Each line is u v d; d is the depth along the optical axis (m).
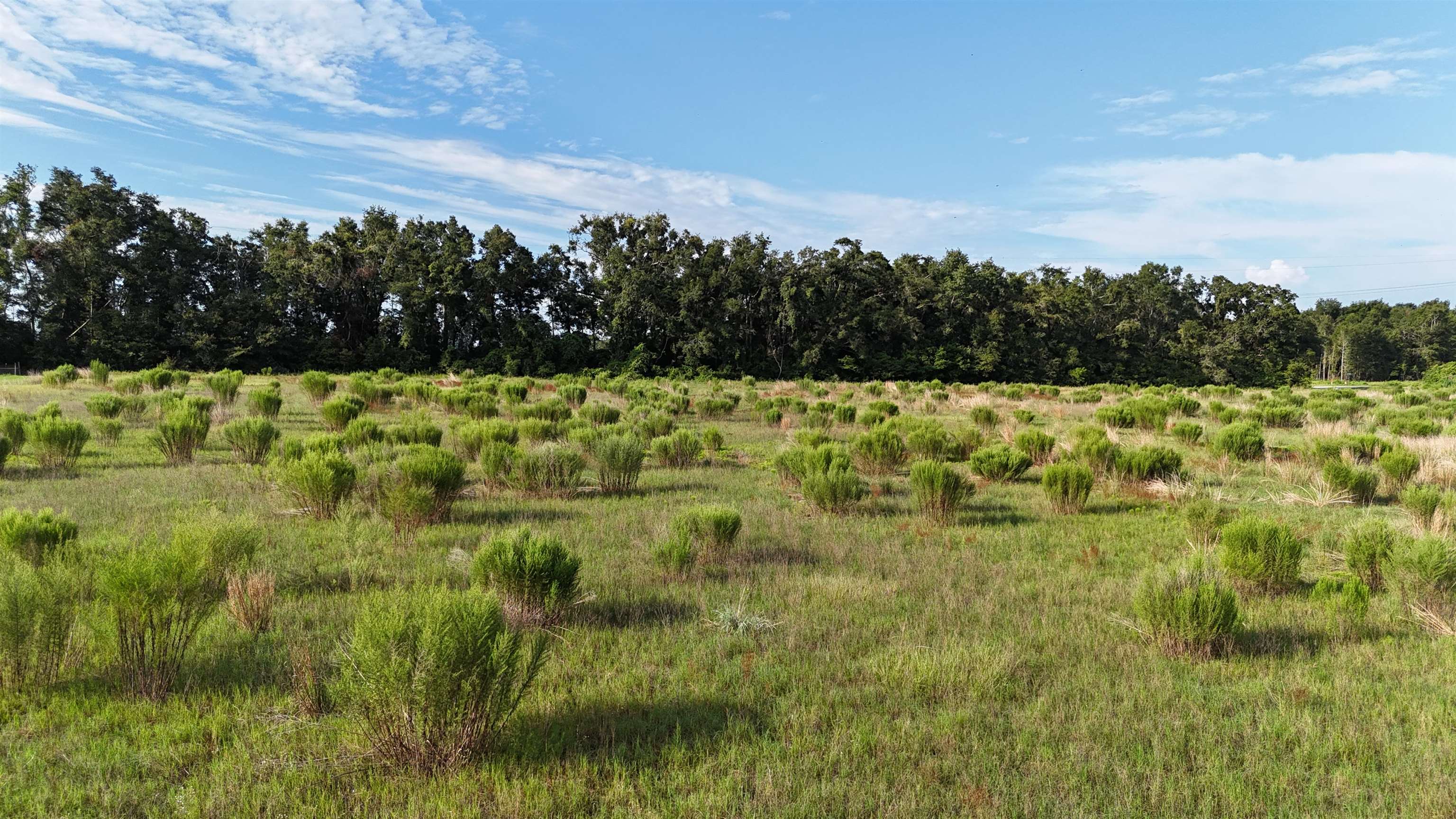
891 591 6.96
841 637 5.82
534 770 3.91
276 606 6.11
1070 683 5.04
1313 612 6.54
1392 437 17.67
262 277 61.75
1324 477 12.09
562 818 3.51
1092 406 31.11
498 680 4.04
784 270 68.19
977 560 8.12
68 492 10.14
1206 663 5.41
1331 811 3.67
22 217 52.53
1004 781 3.85
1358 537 7.60
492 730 4.09
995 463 13.26
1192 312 92.25
